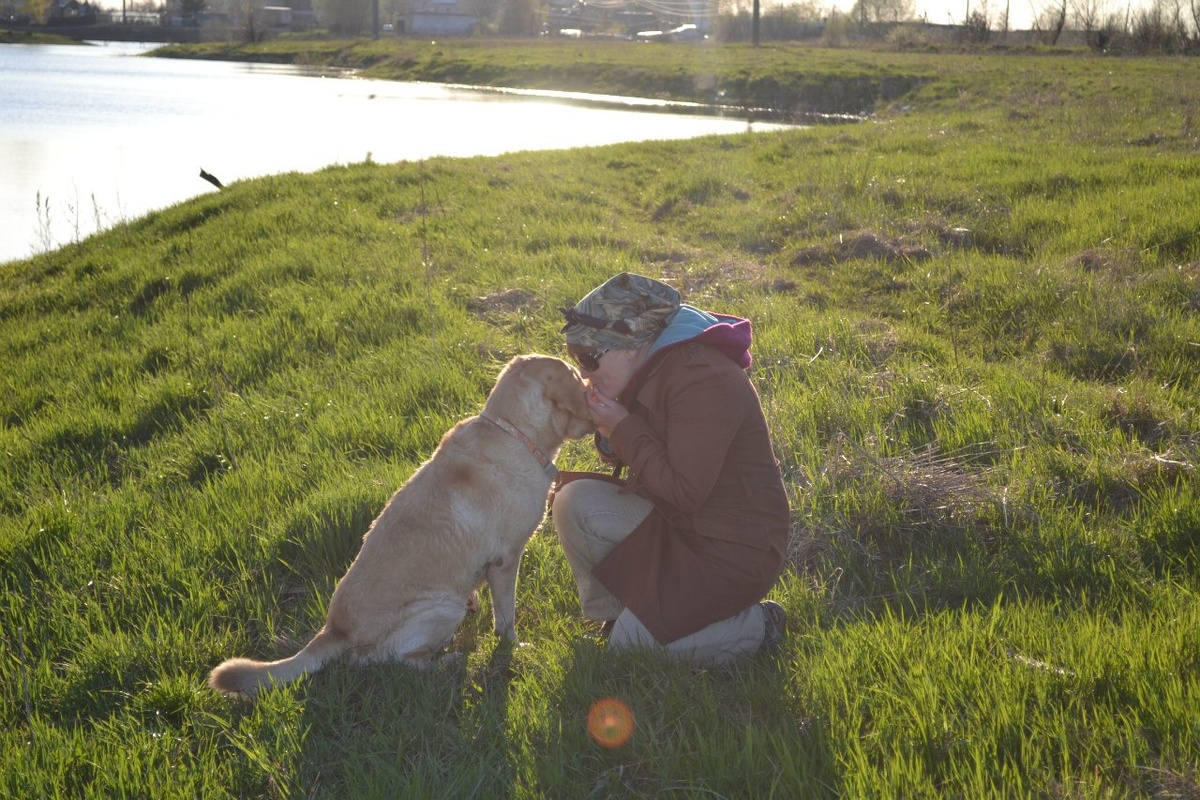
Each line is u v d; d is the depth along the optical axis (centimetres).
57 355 830
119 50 8206
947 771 285
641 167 1677
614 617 387
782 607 377
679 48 6353
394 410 605
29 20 10138
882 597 398
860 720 307
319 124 2862
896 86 3419
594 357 341
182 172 2008
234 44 7944
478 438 363
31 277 1181
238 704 351
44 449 623
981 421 541
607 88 4453
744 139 2009
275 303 867
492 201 1277
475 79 5075
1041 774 275
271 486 514
